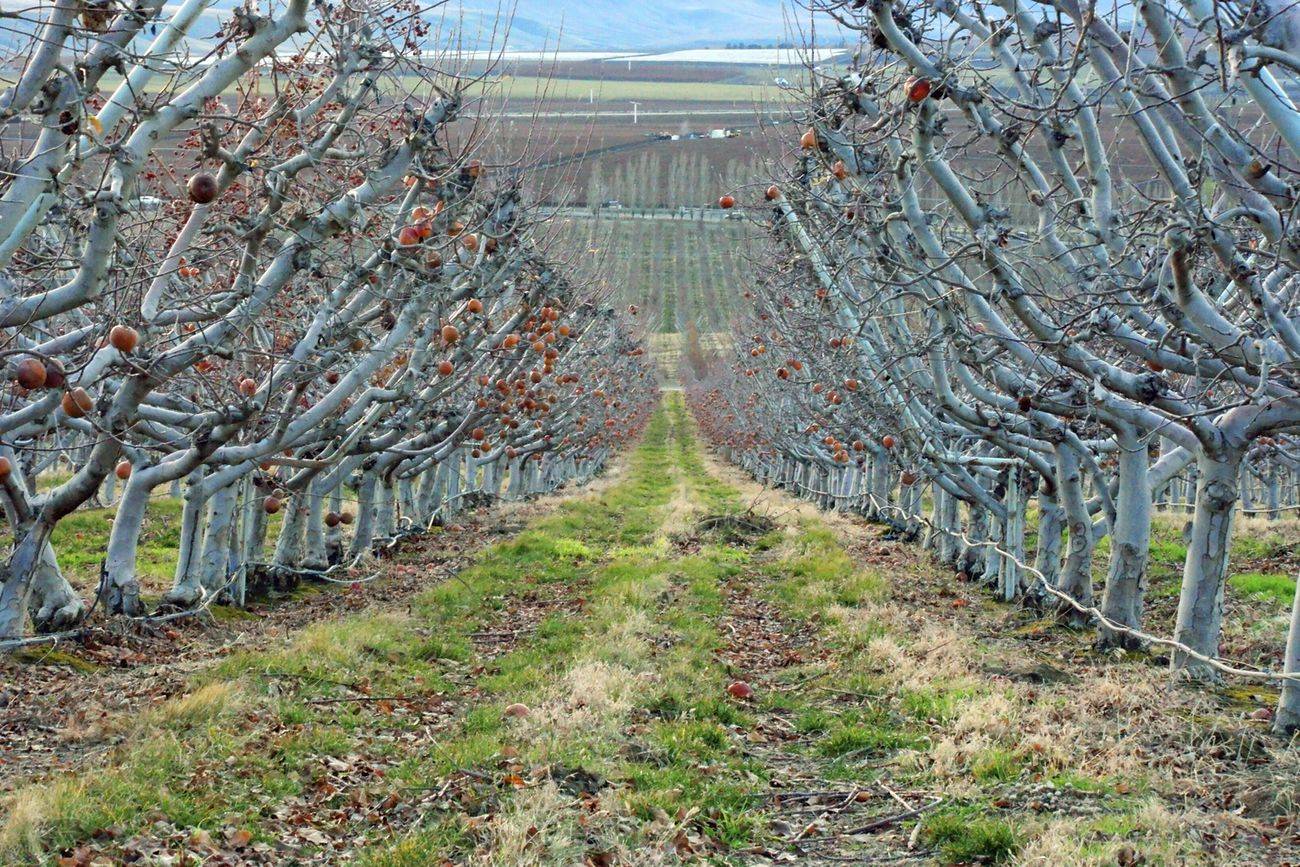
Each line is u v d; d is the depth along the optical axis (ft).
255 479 42.45
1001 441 42.73
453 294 40.22
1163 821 20.75
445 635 42.96
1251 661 37.19
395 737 28.30
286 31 22.41
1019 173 28.09
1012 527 51.88
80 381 25.27
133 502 39.29
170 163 36.29
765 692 34.96
